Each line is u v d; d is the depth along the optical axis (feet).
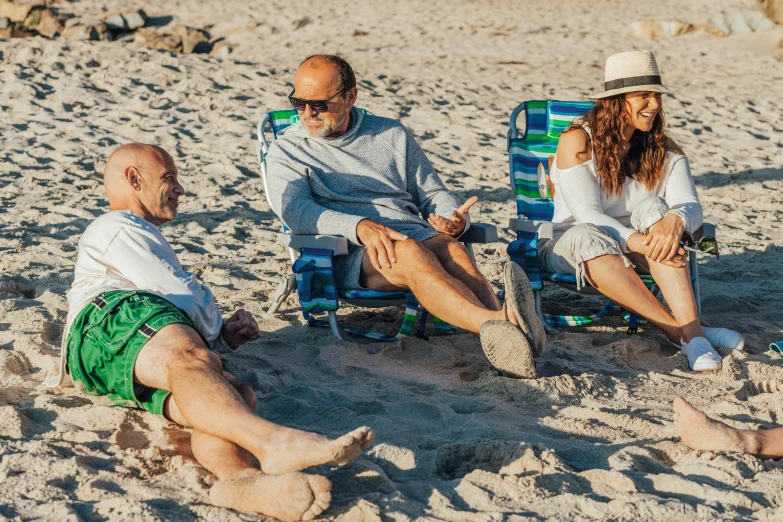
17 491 7.68
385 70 42.57
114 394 9.46
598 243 12.03
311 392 10.33
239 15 58.90
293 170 12.85
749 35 54.19
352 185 12.87
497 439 8.91
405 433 9.29
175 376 8.13
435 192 13.33
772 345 11.86
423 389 10.68
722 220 22.07
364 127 13.14
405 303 12.63
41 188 21.39
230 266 16.52
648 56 12.43
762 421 9.68
